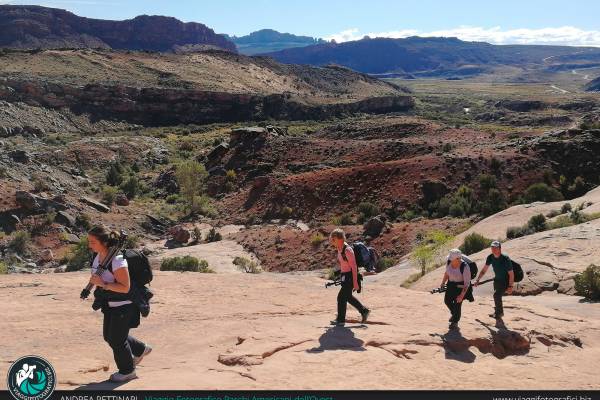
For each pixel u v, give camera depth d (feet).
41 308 35.76
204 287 42.91
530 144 207.10
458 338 28.58
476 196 177.88
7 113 339.36
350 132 327.06
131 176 253.44
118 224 182.91
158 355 25.79
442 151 226.79
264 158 254.88
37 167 228.63
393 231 141.79
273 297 39.29
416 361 25.48
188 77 543.80
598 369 27.78
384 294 39.60
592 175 189.98
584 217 87.56
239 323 31.09
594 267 52.44
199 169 215.10
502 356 29.12
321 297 39.24
